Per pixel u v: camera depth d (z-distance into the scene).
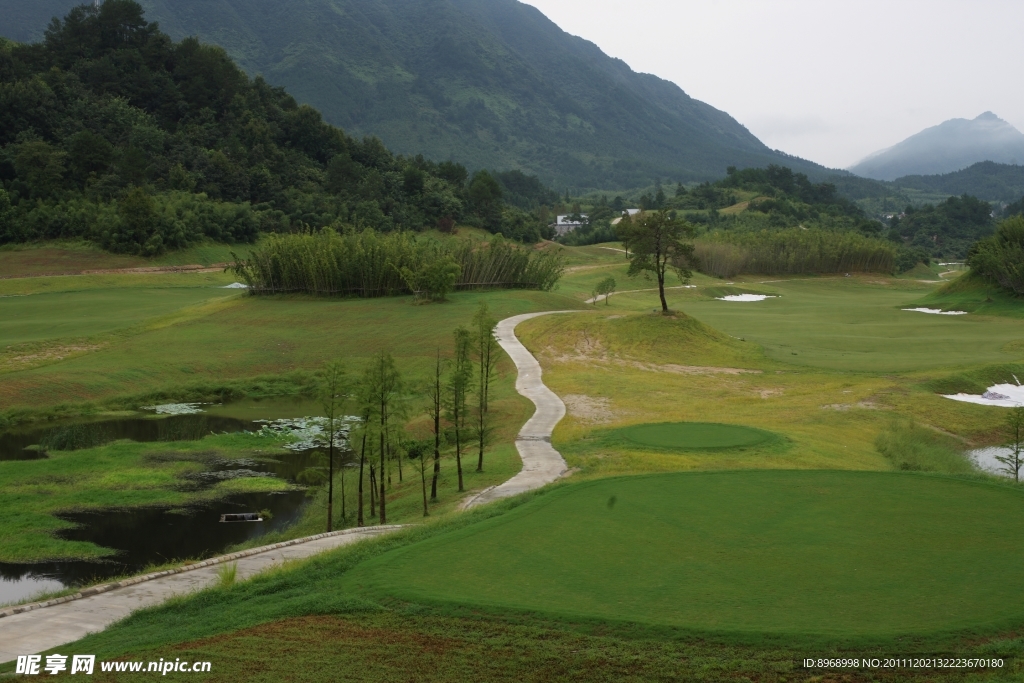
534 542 19.20
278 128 189.00
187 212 133.62
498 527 20.44
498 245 103.38
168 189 147.38
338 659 14.15
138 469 41.88
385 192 175.62
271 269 94.62
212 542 31.62
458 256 100.06
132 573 28.06
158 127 172.38
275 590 17.98
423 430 47.12
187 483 39.84
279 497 37.97
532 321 76.88
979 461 42.03
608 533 19.75
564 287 123.75
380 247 95.38
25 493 37.38
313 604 16.38
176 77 191.75
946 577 16.30
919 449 39.78
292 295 93.81
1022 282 98.12
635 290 128.12
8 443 47.81
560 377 58.84
